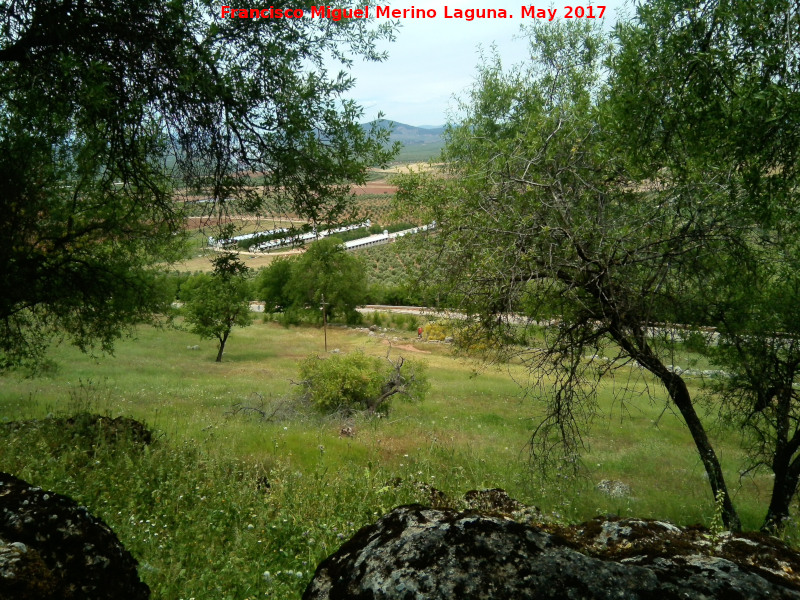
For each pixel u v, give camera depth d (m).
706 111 5.47
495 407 22.83
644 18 5.79
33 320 12.75
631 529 2.65
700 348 8.66
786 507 8.83
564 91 12.11
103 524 2.82
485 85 13.89
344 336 51.62
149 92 6.30
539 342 7.99
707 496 11.85
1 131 7.13
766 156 5.25
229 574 3.85
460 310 7.81
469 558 2.25
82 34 5.85
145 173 7.43
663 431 18.81
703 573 2.21
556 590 2.13
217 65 6.22
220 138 6.67
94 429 8.23
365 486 6.27
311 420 17.44
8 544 2.34
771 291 8.72
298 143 6.84
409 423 18.08
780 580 2.20
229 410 17.92
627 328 7.47
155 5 5.96
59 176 9.52
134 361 30.58
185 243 14.34
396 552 2.35
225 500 5.68
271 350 41.97
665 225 7.14
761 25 4.76
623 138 6.39
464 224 7.58
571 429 8.40
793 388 8.98
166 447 8.15
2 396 16.22
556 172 7.14
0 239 8.28
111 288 11.84
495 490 5.97
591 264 7.02
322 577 2.47
